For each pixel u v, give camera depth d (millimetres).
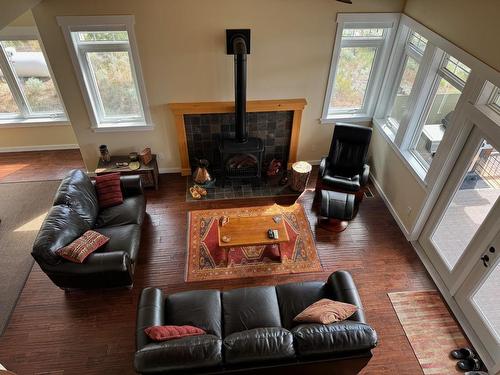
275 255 4465
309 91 5223
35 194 5328
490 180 3277
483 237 3406
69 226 3826
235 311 3279
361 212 5145
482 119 3209
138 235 4215
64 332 3680
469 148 3525
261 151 5207
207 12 4387
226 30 4527
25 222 4859
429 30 4012
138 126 5242
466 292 3719
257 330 2652
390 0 4539
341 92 5441
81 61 4691
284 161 5902
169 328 2789
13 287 4070
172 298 3373
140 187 4660
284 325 3209
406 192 4684
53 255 3529
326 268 4340
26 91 5781
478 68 3229
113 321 3775
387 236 4773
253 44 4695
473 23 3309
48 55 4496
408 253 4547
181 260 4414
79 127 5191
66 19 4246
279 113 5305
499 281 3303
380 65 5109
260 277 4227
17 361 3455
